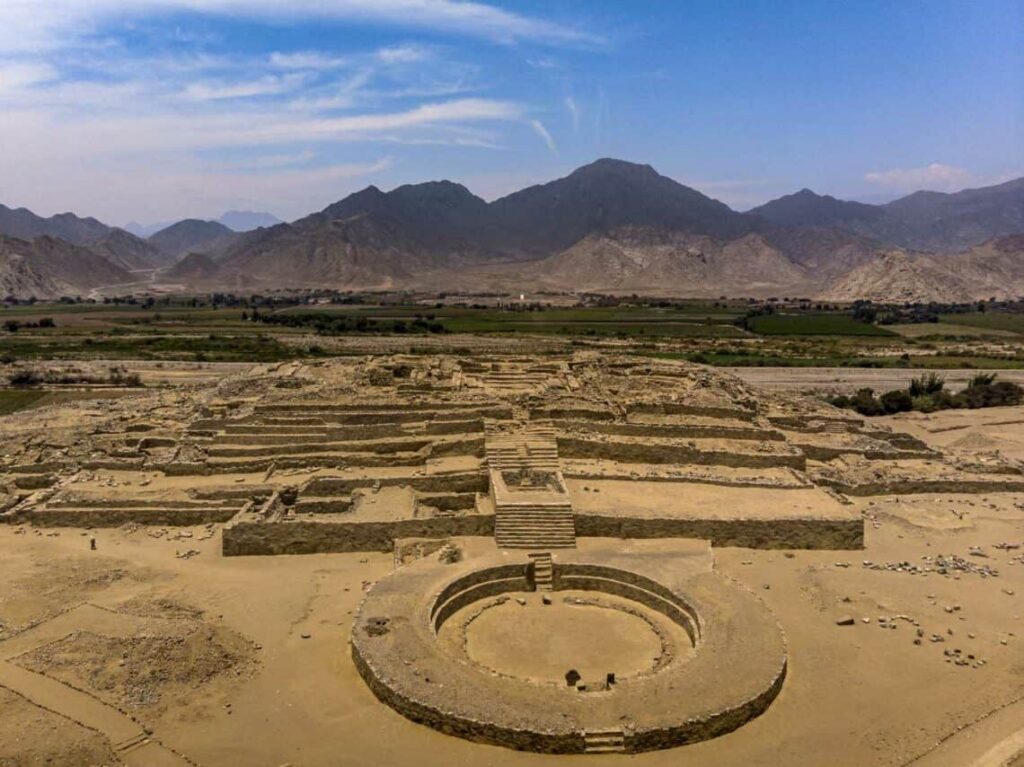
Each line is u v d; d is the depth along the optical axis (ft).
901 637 149.59
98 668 128.88
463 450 229.25
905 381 484.74
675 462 231.09
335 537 184.24
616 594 165.99
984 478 236.02
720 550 187.52
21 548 180.65
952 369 539.29
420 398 278.05
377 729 120.37
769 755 116.16
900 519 207.82
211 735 118.01
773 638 140.97
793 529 188.85
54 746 110.93
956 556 187.01
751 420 268.00
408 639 137.90
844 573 176.55
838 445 258.98
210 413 274.98
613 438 241.96
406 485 207.92
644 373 363.35
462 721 117.80
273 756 114.01
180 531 193.88
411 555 177.17
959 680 135.95
